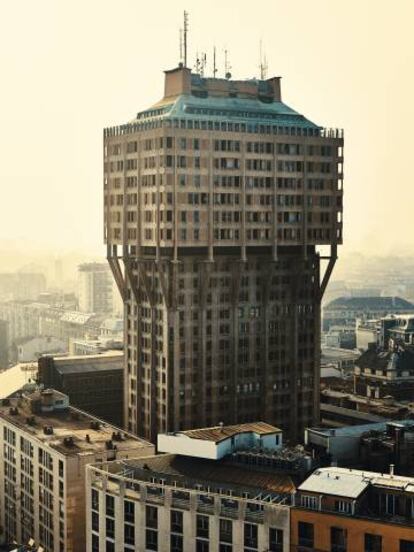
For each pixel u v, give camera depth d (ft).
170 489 599.98
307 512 549.95
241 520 572.10
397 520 540.93
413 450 642.22
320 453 654.12
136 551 616.39
